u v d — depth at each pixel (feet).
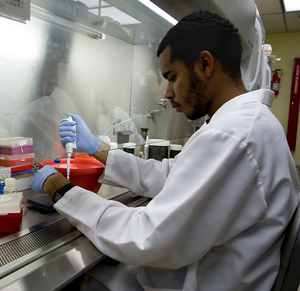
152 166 4.61
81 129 4.12
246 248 2.53
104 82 4.55
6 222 3.01
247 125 2.52
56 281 2.31
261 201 2.46
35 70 3.69
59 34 3.76
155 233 2.37
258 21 6.42
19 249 2.71
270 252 2.73
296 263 2.60
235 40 2.92
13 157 3.76
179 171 2.56
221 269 2.65
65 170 3.98
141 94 5.24
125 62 4.81
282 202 2.57
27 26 3.44
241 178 2.40
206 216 2.44
